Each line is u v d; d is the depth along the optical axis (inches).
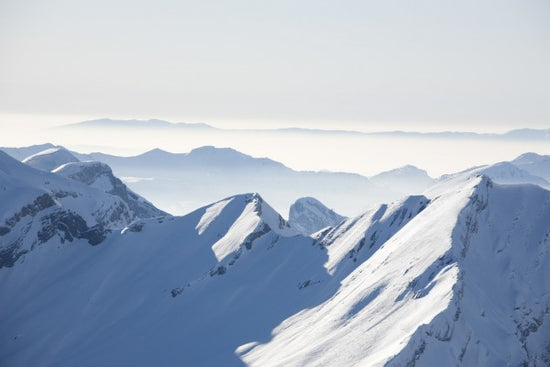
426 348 6451.8
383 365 6161.4
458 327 6865.2
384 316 7475.4
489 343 7121.1
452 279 7332.7
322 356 7322.8
